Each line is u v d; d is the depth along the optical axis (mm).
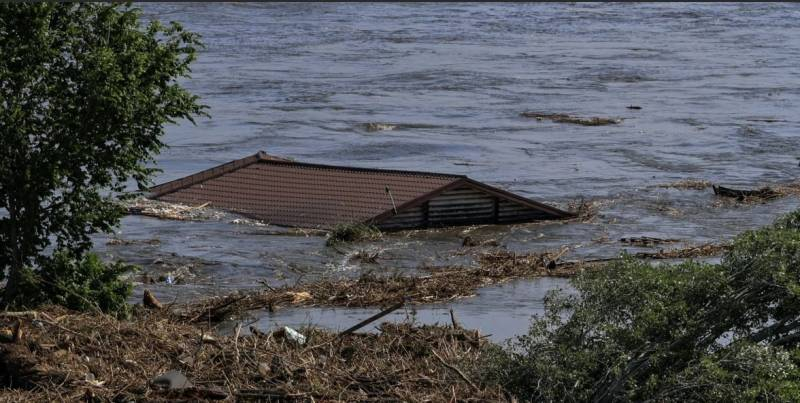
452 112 93250
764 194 60250
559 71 123938
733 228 52219
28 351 23797
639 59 137250
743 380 22188
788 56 141875
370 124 85250
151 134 33500
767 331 23766
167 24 169250
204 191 54312
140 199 53094
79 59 32188
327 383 23500
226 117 87750
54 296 31625
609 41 161875
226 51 139000
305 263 43062
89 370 23484
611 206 57219
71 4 32875
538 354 23984
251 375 23797
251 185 54250
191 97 34219
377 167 69125
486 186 51656
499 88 109250
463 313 35125
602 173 67625
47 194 32062
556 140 80250
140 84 33094
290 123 85625
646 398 22578
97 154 32500
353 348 26125
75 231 32812
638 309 24125
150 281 39781
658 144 78750
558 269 41812
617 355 23234
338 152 73938
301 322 33188
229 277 40719
